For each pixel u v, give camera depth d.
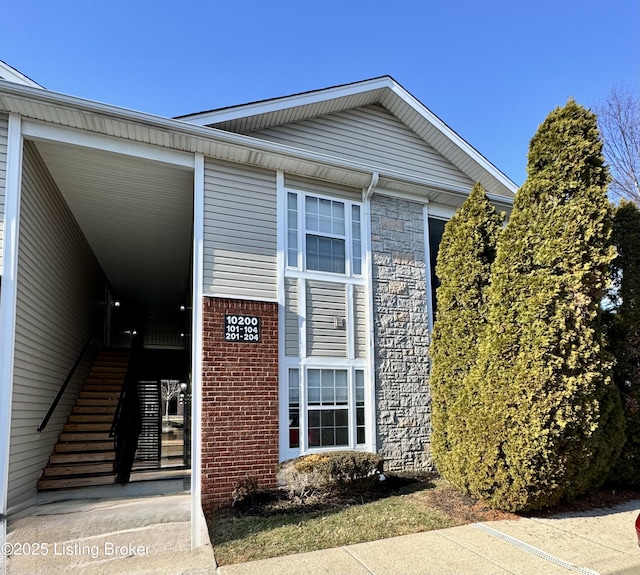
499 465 5.80
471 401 6.38
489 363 6.18
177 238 10.99
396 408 8.16
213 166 7.32
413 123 9.76
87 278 11.58
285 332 7.44
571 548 4.78
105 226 10.14
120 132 6.60
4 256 5.77
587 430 5.66
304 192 8.07
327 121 9.08
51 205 7.73
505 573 4.18
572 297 5.68
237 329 6.92
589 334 5.64
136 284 15.40
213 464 6.43
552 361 5.62
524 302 5.99
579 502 6.50
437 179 10.00
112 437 8.74
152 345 19.14
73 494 6.96
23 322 6.38
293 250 7.79
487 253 7.22
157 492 7.09
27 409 6.67
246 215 7.44
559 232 5.88
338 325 7.92
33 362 6.94
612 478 7.16
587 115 6.08
